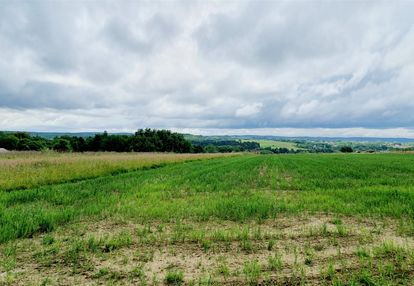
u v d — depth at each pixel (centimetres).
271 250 619
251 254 597
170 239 689
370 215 918
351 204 1080
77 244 643
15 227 735
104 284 469
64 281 479
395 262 545
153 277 492
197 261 562
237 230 749
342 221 860
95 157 3369
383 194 1273
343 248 630
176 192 1412
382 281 463
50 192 1316
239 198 1230
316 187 1582
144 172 2511
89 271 517
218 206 1038
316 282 472
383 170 2641
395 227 788
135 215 920
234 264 547
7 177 1645
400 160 4662
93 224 827
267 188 1592
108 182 1744
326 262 553
